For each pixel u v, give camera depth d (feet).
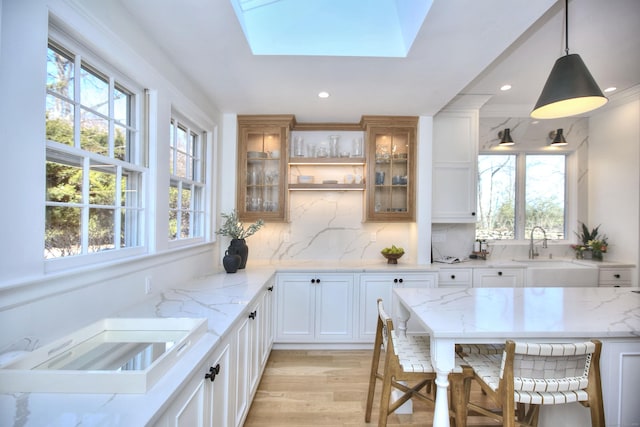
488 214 12.96
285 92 8.71
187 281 8.03
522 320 5.26
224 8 5.21
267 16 6.67
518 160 12.98
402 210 10.92
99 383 2.86
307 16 6.71
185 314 5.26
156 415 2.58
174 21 5.55
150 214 6.28
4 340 3.32
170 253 7.04
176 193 7.85
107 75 5.16
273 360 9.47
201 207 9.49
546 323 5.13
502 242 12.84
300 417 6.77
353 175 11.50
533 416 5.59
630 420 5.00
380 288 10.25
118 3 5.03
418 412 7.03
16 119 3.40
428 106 9.81
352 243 11.98
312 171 11.85
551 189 13.04
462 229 12.48
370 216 10.80
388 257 11.01
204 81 8.00
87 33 4.37
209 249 9.59
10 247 3.37
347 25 6.72
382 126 10.75
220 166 10.47
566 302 6.38
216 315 5.23
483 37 5.95
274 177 10.81
